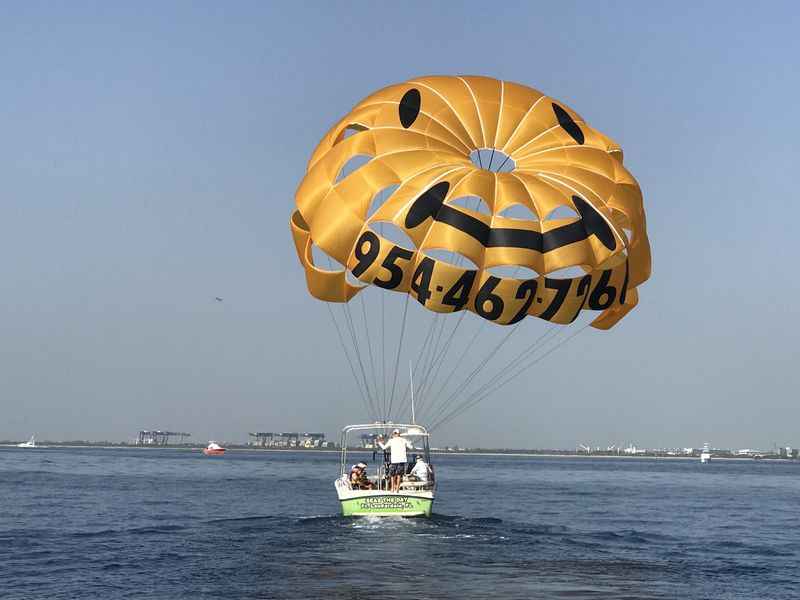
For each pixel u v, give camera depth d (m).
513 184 26.91
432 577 24.55
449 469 157.50
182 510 46.16
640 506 56.78
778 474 164.38
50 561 27.67
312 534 32.78
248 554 28.52
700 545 34.38
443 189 26.48
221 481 81.31
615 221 28.84
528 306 26.80
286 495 60.34
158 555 28.61
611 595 22.94
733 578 26.38
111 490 63.19
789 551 33.06
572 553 30.16
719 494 76.38
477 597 22.27
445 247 26.02
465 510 49.34
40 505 48.19
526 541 32.56
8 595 22.59
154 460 166.62
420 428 32.78
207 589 23.08
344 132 30.03
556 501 60.09
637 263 29.17
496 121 28.80
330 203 27.44
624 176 28.69
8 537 33.59
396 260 26.61
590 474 141.25
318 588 23.08
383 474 33.81
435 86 29.34
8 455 199.38
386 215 26.53
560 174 27.72
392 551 28.69
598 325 31.22
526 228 26.33
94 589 23.23
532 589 23.31
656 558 30.02
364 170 27.39
